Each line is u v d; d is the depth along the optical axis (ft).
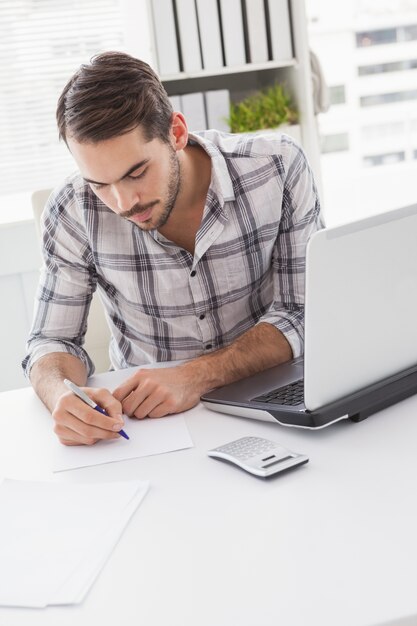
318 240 3.64
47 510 3.50
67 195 5.17
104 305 5.73
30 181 10.11
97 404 4.29
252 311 5.65
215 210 5.15
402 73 12.20
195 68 9.33
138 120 4.20
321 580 2.81
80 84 4.19
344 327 3.86
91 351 6.59
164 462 3.88
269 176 5.30
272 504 3.36
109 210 5.12
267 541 3.09
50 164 10.12
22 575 3.03
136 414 4.36
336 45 11.90
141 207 4.42
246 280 5.45
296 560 2.94
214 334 5.53
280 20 9.52
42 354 5.11
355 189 12.55
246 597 2.77
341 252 3.73
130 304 5.47
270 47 9.73
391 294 4.02
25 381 9.97
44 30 9.77
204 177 5.17
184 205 5.08
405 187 12.67
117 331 5.74
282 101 9.75
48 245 5.29
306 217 5.43
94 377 5.17
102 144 4.16
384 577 2.79
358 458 3.68
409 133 12.42
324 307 3.74
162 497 3.54
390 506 3.24
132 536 3.25
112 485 3.65
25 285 9.72
